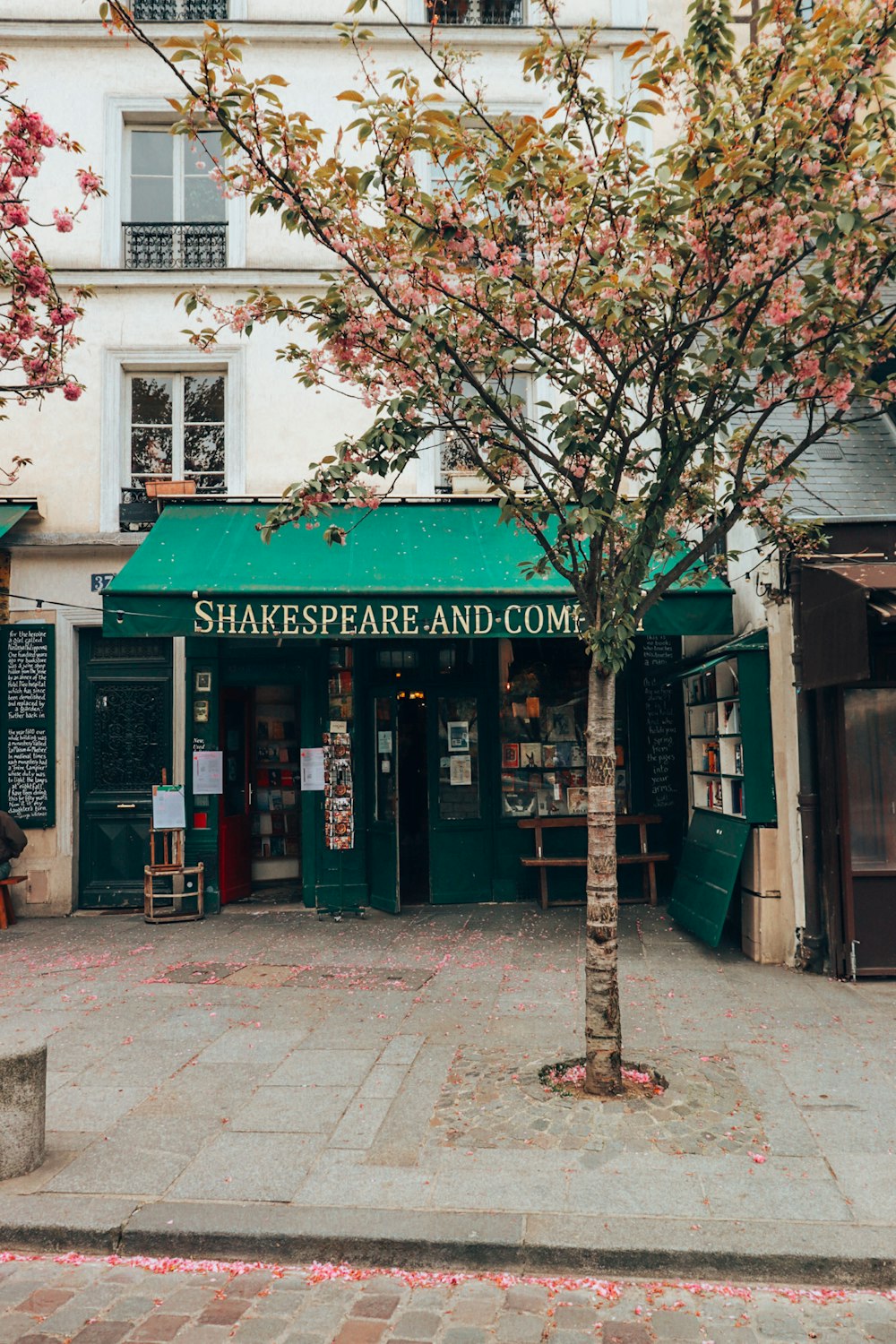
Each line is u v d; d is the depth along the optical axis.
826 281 5.14
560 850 9.95
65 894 9.95
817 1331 3.22
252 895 10.77
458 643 10.11
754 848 7.69
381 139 5.68
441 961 7.76
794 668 7.57
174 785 9.62
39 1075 4.30
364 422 10.31
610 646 5.00
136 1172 4.21
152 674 10.34
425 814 11.30
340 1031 6.05
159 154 10.69
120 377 10.40
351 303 5.28
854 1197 3.90
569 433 4.96
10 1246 3.81
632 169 5.18
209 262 10.51
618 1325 3.26
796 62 4.76
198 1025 6.20
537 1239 3.62
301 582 8.41
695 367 6.51
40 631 10.05
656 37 4.87
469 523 9.61
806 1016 6.24
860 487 8.34
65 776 10.04
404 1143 4.45
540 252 5.23
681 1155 4.27
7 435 10.25
